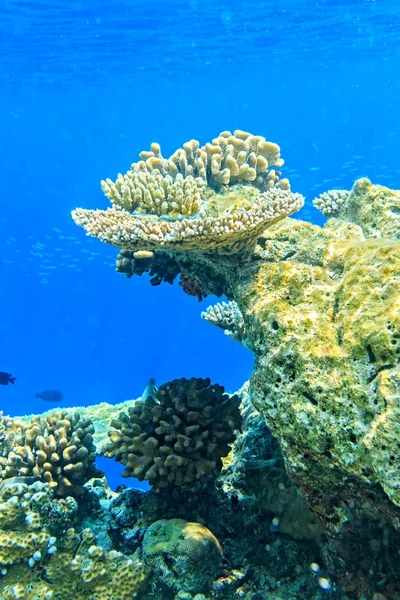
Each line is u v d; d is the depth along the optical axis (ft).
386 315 10.47
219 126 281.54
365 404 10.02
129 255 18.35
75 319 205.67
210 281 15.97
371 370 10.27
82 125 236.84
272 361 11.69
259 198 15.08
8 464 16.43
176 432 14.92
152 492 15.92
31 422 18.35
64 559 13.60
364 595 11.57
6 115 192.13
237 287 13.99
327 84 194.08
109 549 15.12
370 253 12.73
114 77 131.95
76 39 87.10
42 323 202.28
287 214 13.88
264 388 11.85
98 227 13.83
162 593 13.53
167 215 14.58
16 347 191.62
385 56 139.33
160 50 102.32
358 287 11.64
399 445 9.07
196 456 14.74
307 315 11.91
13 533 13.37
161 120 259.19
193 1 74.33
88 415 25.63
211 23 86.07
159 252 17.81
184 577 13.05
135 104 204.03
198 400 15.40
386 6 82.02
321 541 13.03
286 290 12.84
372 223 16.98
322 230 15.72
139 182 15.21
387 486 9.10
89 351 196.65
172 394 15.84
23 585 12.94
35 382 174.09
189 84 163.94
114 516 16.25
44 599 12.57
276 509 14.55
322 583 12.29
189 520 15.21
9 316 200.54
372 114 256.32
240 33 94.38
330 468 10.83
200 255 14.70
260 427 17.62
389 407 9.37
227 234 12.60
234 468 17.31
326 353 10.97
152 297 214.28
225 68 135.95
